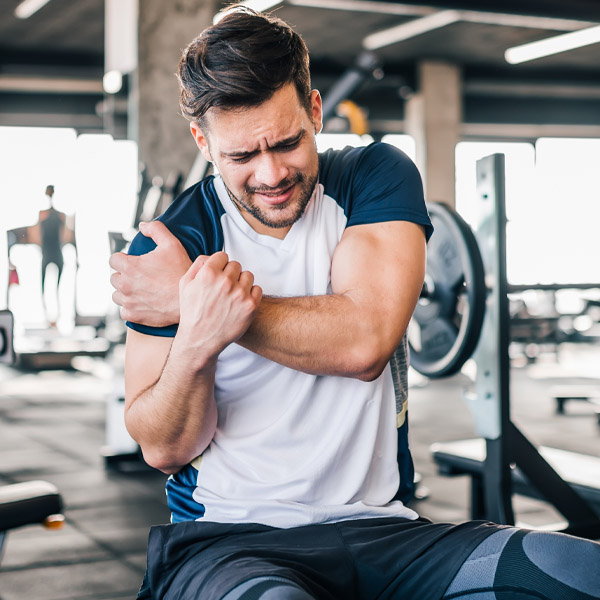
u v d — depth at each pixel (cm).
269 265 109
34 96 996
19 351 748
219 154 101
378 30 852
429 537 100
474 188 203
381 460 110
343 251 108
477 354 202
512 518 197
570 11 571
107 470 370
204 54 97
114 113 492
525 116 1110
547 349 923
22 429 470
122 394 382
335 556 97
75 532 275
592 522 206
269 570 89
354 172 115
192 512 105
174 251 103
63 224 826
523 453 200
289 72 97
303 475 103
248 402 106
